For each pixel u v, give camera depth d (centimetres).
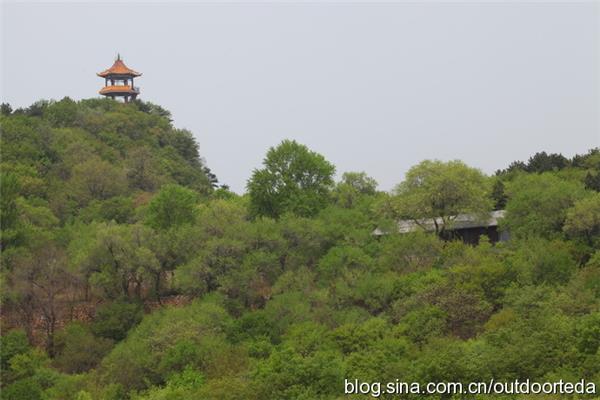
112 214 9581
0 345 6488
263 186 8775
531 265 6556
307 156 8988
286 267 7481
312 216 8519
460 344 5188
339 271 7044
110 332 6869
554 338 4744
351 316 6303
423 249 7275
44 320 7431
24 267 7175
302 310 6438
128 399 5659
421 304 6259
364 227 8044
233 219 8056
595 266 6625
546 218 7594
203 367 5731
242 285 7044
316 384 4750
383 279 6712
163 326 6306
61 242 8144
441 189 8094
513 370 4534
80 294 7725
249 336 6228
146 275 7431
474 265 6731
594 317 4897
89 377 5931
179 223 8131
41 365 6388
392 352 5334
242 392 4794
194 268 7106
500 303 6259
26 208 8712
